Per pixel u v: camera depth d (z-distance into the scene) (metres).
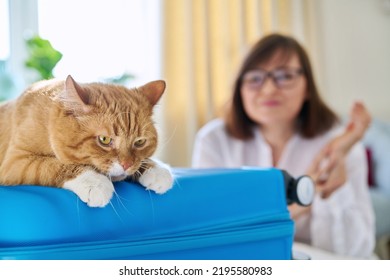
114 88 0.79
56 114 0.69
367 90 2.84
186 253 0.61
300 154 1.38
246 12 2.36
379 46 2.85
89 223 0.54
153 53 2.18
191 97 2.20
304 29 2.51
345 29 2.78
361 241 1.21
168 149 2.20
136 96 0.80
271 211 0.67
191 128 2.20
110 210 0.56
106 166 0.70
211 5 2.29
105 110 0.71
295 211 1.21
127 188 0.60
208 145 1.43
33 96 0.75
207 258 0.62
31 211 0.53
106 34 2.06
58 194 0.54
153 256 0.58
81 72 1.92
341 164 1.18
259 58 1.32
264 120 1.34
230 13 2.34
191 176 0.64
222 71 2.30
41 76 1.56
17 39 1.91
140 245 0.57
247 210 0.65
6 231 0.53
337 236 1.20
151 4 2.19
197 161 1.44
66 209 0.54
